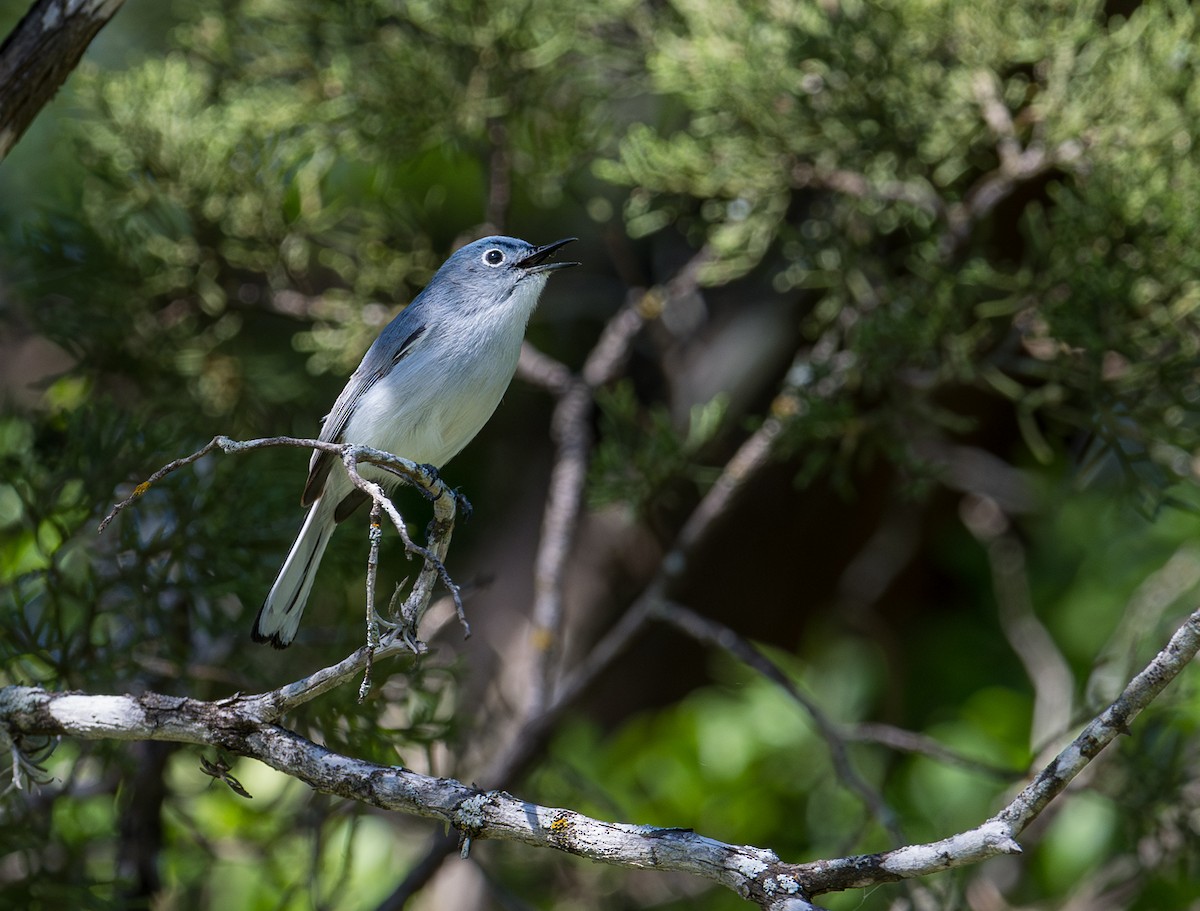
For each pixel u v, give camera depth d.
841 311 10.65
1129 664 9.63
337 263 11.67
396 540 10.69
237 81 12.02
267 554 9.41
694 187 10.59
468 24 11.09
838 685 12.70
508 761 10.41
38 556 9.99
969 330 9.88
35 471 9.55
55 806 9.61
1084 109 9.46
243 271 11.98
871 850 10.73
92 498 8.98
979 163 10.41
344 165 12.91
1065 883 10.94
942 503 14.52
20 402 12.23
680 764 11.37
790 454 10.54
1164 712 9.91
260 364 11.80
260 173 11.16
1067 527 13.76
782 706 11.58
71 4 7.63
